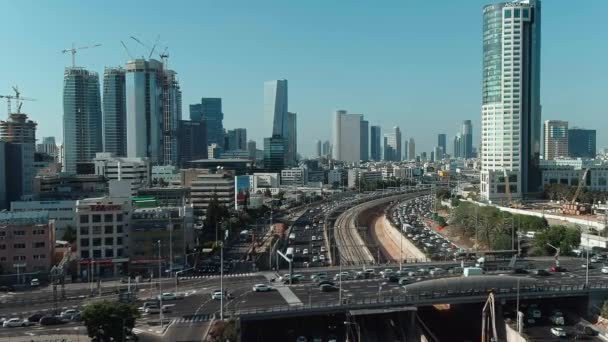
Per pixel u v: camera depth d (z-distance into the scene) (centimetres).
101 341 15912
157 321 18212
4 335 17138
